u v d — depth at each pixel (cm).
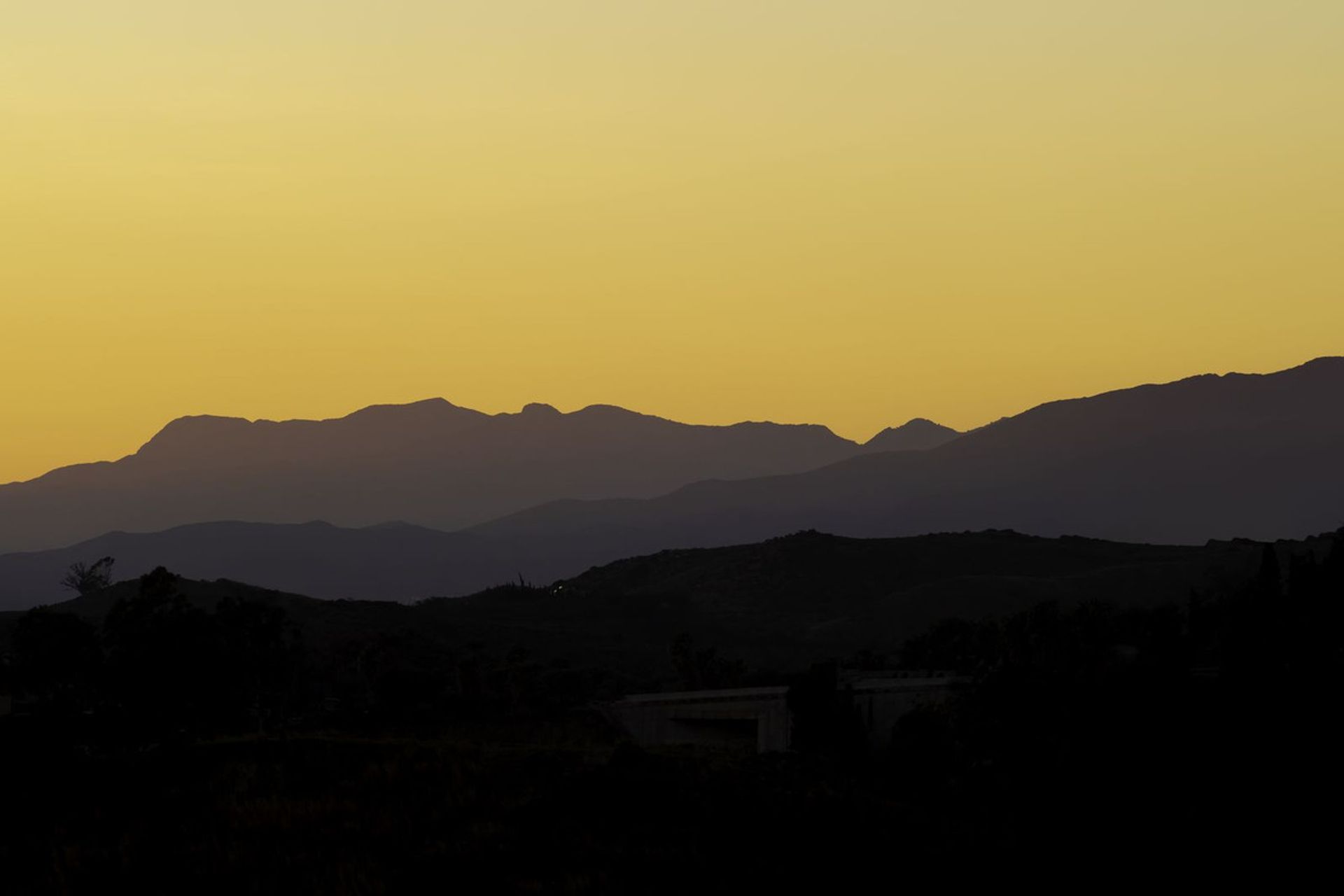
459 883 11769
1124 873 12062
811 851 12594
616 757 14425
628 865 12088
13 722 15188
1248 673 13912
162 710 16025
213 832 12838
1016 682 15188
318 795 13662
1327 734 13038
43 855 12462
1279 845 12062
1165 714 13562
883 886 11931
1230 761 12988
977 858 12650
